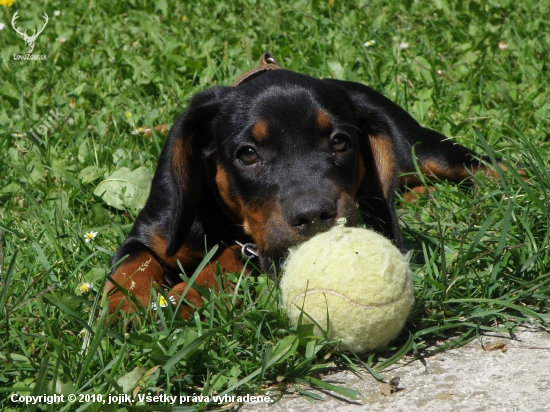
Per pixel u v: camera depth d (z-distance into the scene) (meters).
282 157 1.04
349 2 1.85
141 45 1.70
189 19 1.86
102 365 0.93
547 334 0.98
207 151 1.09
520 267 1.02
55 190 1.20
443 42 1.57
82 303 0.99
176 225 1.06
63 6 2.03
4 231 1.10
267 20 1.78
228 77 1.48
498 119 1.27
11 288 0.99
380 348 0.96
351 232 0.95
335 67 1.44
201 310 0.98
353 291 0.93
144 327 0.97
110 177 1.19
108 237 1.13
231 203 1.08
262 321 0.96
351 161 1.06
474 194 1.15
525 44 1.49
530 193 1.05
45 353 0.95
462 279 1.01
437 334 0.97
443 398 0.92
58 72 1.57
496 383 0.93
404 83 1.36
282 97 1.05
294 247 1.00
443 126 1.29
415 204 1.16
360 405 0.92
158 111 1.35
